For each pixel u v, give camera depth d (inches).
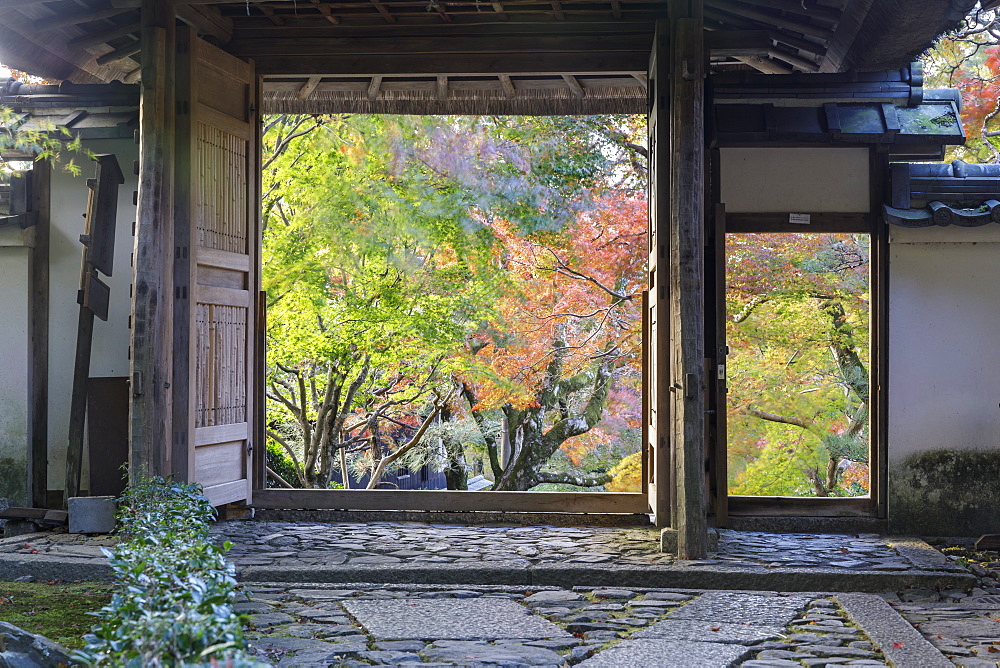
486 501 295.0
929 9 235.3
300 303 436.5
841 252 413.4
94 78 333.1
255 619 183.5
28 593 213.3
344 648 163.3
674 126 250.4
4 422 295.3
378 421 549.0
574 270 469.7
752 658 162.2
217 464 279.9
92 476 278.4
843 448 447.8
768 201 282.2
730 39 275.6
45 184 299.7
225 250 285.6
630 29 292.4
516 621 185.3
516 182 461.1
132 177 298.0
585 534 270.7
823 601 204.8
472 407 506.3
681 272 242.2
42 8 276.7
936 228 277.3
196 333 268.8
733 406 449.7
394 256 442.9
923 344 278.7
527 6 294.2
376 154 455.8
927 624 188.7
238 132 293.3
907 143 276.4
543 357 470.3
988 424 277.0
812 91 283.0
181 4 265.7
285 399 504.4
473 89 341.1
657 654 162.6
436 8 287.4
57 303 298.7
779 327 427.2
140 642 101.3
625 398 532.4
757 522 279.4
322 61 301.4
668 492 274.2
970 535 277.0
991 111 420.5
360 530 276.5
